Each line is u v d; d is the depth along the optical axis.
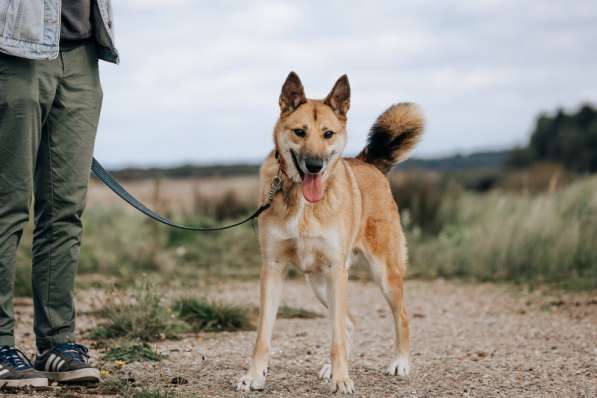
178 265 12.12
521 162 32.12
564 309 7.95
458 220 13.88
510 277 10.71
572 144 31.52
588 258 10.72
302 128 4.61
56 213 4.09
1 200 3.87
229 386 4.34
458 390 4.37
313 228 4.46
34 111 3.83
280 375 4.73
